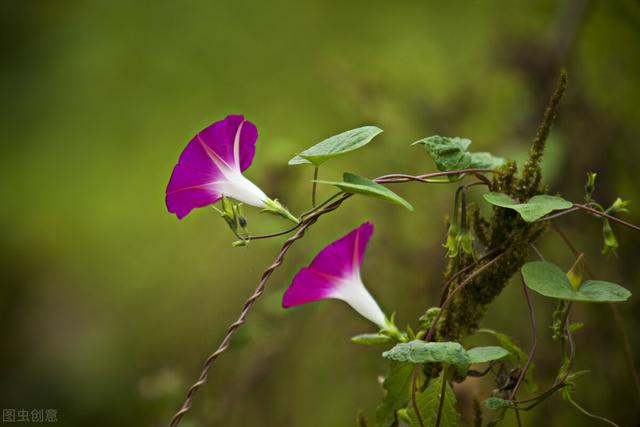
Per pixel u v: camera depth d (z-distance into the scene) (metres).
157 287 1.73
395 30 2.02
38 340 2.02
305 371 1.37
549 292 0.90
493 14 1.65
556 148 1.24
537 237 0.95
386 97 1.51
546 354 1.26
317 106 2.06
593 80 1.46
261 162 1.23
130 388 1.70
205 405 1.30
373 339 0.96
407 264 1.37
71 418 1.82
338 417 1.37
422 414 0.92
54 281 2.14
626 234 1.29
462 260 0.95
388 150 1.48
